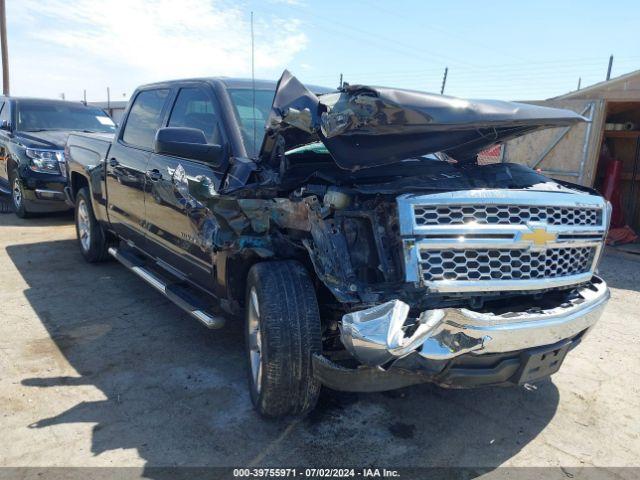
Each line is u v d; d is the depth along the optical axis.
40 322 4.61
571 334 2.85
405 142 3.01
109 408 3.27
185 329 4.54
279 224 3.06
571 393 3.67
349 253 2.83
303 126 2.90
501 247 2.72
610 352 4.40
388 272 2.76
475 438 3.08
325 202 2.76
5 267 6.27
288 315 2.82
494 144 3.62
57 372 3.71
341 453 2.89
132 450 2.86
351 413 3.30
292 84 3.10
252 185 3.15
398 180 3.06
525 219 2.81
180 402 3.36
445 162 3.67
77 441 2.92
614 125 10.33
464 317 2.49
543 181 3.29
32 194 8.78
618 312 5.49
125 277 5.97
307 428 3.12
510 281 2.74
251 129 3.73
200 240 3.59
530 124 3.08
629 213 10.80
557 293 3.16
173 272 4.38
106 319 4.71
